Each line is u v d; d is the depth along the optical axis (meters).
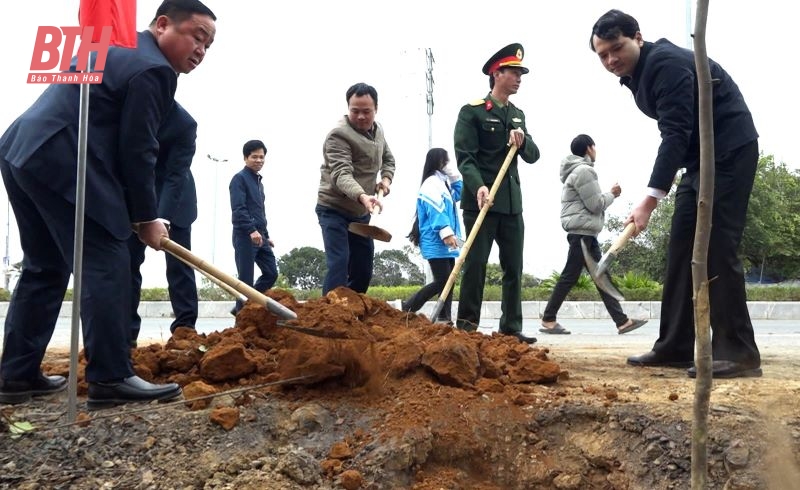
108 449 2.94
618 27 4.21
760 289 15.16
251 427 3.10
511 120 5.60
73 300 3.08
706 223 2.09
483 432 3.17
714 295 4.05
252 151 7.80
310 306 4.10
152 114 3.26
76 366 3.11
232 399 3.26
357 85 5.40
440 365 3.46
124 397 3.30
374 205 5.14
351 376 3.39
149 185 3.30
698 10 2.00
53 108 3.26
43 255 3.53
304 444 3.05
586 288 14.73
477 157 5.55
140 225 3.38
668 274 4.44
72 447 2.94
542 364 3.78
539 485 3.06
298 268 28.89
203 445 2.98
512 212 5.52
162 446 2.96
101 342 3.25
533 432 3.23
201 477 2.81
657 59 4.10
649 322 11.28
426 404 3.24
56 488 2.72
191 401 3.15
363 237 5.71
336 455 2.94
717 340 4.09
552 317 8.34
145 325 10.40
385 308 4.50
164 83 3.30
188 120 4.83
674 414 3.16
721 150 4.02
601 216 7.90
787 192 24.97
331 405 3.27
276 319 3.94
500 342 4.23
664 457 3.01
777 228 23.09
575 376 4.08
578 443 3.18
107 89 3.24
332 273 5.41
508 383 3.62
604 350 5.79
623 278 15.77
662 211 21.44
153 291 15.02
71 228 3.28
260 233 7.96
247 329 3.92
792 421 3.17
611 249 4.02
